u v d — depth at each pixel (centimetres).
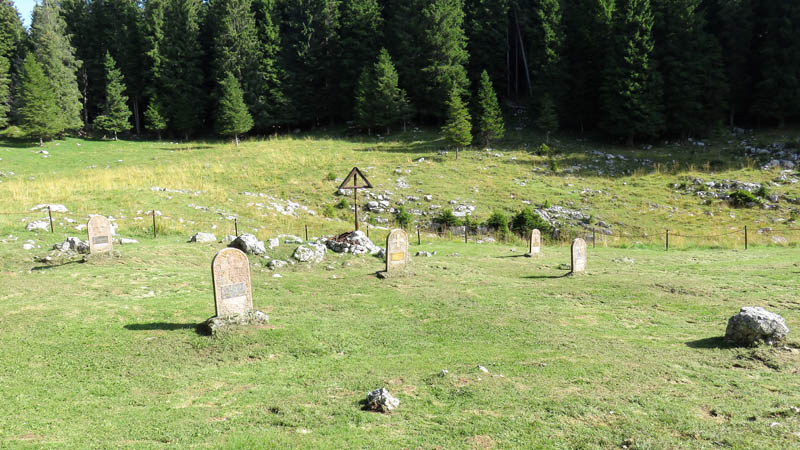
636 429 580
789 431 566
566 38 5634
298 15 6581
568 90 5478
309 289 1486
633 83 4719
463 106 4828
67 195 2859
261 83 6156
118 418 626
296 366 845
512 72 6919
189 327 1043
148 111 6019
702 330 1073
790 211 3200
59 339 950
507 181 4062
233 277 1051
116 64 6550
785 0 4666
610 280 1636
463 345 973
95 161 4675
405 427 593
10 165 4281
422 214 3447
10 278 1441
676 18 4838
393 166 4406
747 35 4878
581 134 5434
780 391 705
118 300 1253
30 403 671
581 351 920
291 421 613
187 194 3130
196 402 687
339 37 6494
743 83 4919
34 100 5062
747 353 882
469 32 6344
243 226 2670
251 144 5456
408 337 1026
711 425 588
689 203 3531
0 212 2391
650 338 1016
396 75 5616
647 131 4734
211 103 6469
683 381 754
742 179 3784
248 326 1038
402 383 754
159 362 850
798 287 1440
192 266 1747
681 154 4506
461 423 601
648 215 3381
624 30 4928
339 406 662
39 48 5781
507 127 5622
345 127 6316
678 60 4831
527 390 711
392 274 1680
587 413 628
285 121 6247
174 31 6300
